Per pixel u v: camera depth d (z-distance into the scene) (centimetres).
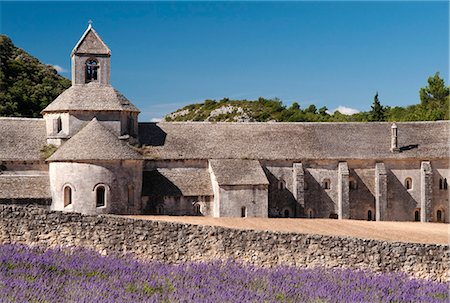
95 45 7800
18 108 13450
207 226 3447
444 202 8031
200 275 2575
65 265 2545
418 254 3359
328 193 7869
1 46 16925
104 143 6781
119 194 6712
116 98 7600
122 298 2098
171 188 7219
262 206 7238
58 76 16675
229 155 7619
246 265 3016
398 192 7981
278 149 7831
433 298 2536
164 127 8006
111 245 3378
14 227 3350
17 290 2072
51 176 6775
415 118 13612
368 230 6475
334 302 2292
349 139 8144
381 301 2373
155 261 3092
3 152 7075
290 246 3412
